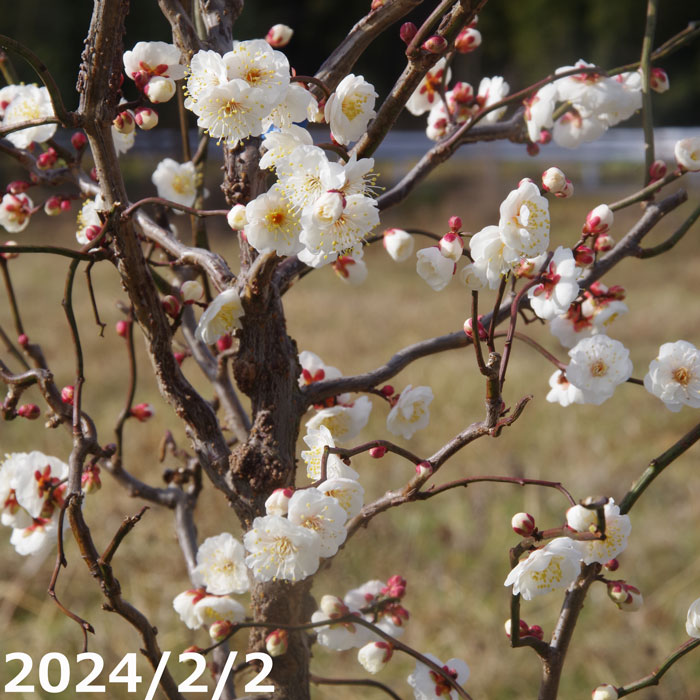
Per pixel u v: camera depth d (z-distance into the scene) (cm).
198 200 131
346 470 112
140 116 114
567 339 123
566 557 113
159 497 130
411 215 792
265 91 110
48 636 202
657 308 482
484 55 1435
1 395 315
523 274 113
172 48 115
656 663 199
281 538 110
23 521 120
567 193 112
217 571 120
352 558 229
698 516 251
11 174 751
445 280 113
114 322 452
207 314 115
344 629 121
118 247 113
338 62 116
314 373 126
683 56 1326
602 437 306
